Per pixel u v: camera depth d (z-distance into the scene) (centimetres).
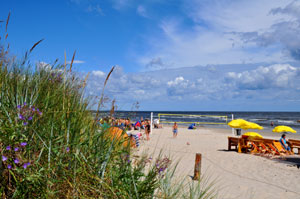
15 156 186
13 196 174
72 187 200
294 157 1095
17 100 219
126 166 248
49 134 211
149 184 250
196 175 537
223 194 520
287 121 5456
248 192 560
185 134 2155
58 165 205
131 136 272
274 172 795
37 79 254
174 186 299
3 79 226
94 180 218
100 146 239
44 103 227
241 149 1209
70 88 264
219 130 2789
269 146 1166
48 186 191
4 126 188
